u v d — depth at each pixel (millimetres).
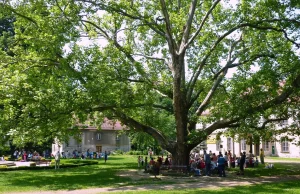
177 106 23422
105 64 20453
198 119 24359
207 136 23906
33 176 22766
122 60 21844
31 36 20312
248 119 21609
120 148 69938
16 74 19281
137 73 22234
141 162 35250
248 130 22844
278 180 19781
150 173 24344
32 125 18906
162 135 24953
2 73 19703
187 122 25703
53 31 19422
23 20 21125
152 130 24969
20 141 19875
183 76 26141
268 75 21188
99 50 20578
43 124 19141
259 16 23234
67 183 18625
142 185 17500
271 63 22828
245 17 23562
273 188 16078
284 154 49531
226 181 19375
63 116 19297
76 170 27828
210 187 16625
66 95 18781
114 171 26406
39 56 20656
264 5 22000
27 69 20734
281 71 21797
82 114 19547
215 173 23516
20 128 18766
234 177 21719
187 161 24156
